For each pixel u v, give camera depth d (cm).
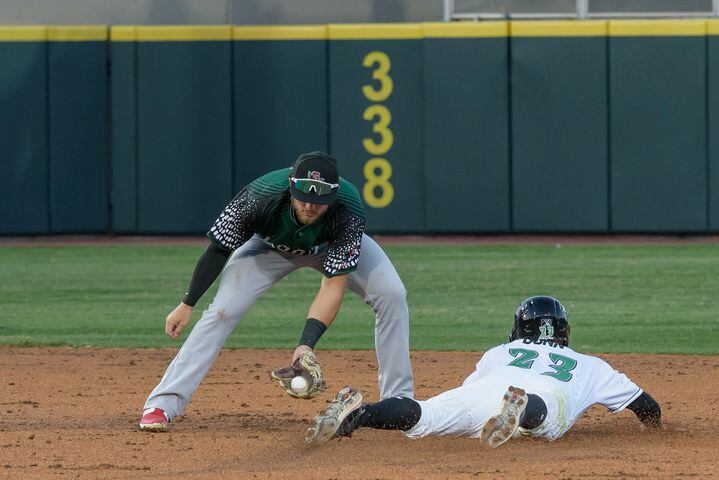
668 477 1769
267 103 6350
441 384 2889
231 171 6394
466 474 1794
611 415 2422
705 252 5647
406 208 6334
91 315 4091
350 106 6312
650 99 6141
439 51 6234
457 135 6256
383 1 6556
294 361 1898
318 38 6306
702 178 6150
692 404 2598
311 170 1864
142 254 5828
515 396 1803
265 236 2028
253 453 1995
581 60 6159
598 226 6219
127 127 6406
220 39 6338
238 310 2134
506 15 6556
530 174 6241
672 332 3672
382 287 2102
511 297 4428
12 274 5147
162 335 3706
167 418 2188
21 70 6322
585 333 3662
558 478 1762
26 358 3291
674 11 6481
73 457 1964
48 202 6400
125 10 6581
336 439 2095
